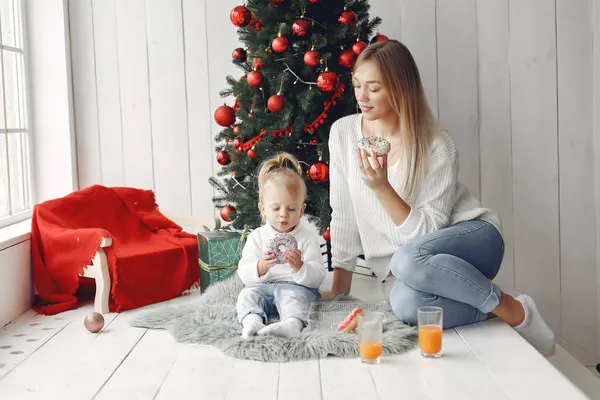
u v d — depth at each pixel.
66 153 3.74
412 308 2.56
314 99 3.05
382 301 2.93
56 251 3.04
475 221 2.70
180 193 3.86
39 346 2.54
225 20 3.76
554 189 3.79
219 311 2.75
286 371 2.24
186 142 3.83
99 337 2.62
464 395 2.03
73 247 2.98
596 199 3.77
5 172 3.42
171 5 3.76
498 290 2.56
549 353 2.70
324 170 2.94
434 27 3.72
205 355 2.40
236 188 3.19
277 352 2.35
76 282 2.99
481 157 3.79
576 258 3.81
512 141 3.77
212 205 3.86
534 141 3.77
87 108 3.81
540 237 3.81
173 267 3.16
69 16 3.76
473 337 2.50
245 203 3.13
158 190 3.86
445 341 2.47
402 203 2.56
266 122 3.03
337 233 2.92
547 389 2.05
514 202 3.80
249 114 3.11
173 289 3.15
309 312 2.58
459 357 2.32
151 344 2.53
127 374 2.25
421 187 2.67
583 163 3.77
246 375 2.22
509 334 2.52
